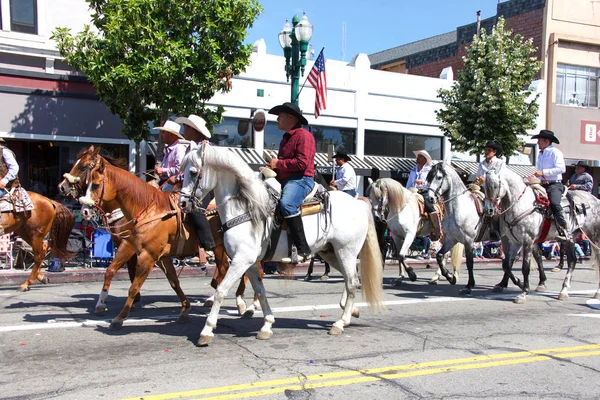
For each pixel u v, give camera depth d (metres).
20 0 14.10
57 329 6.52
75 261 12.90
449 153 21.36
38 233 9.55
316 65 14.72
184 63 12.12
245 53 13.12
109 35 11.88
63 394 4.40
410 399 4.45
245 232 5.88
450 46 28.38
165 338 6.21
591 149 23.94
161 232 6.52
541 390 4.71
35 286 10.13
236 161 5.80
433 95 21.11
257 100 17.48
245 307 7.68
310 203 6.27
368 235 6.87
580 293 10.16
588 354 5.86
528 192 9.21
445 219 9.98
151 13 12.05
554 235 9.39
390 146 20.38
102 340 6.07
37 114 14.26
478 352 5.85
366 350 5.86
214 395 4.45
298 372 5.07
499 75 18.42
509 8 24.92
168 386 4.63
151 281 11.13
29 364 5.16
